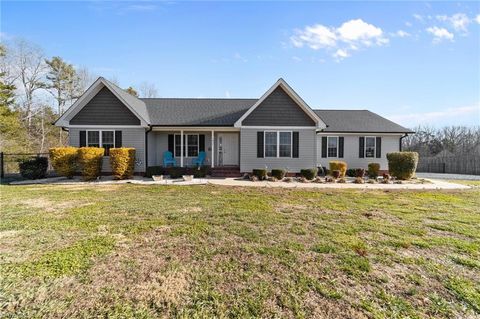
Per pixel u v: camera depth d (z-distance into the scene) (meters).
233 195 9.77
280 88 15.96
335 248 4.53
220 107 18.89
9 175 16.30
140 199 8.80
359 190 11.62
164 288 3.24
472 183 14.96
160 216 6.55
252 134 15.84
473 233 5.42
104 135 15.81
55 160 14.12
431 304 2.98
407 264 3.97
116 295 3.08
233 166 17.69
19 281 3.35
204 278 3.49
